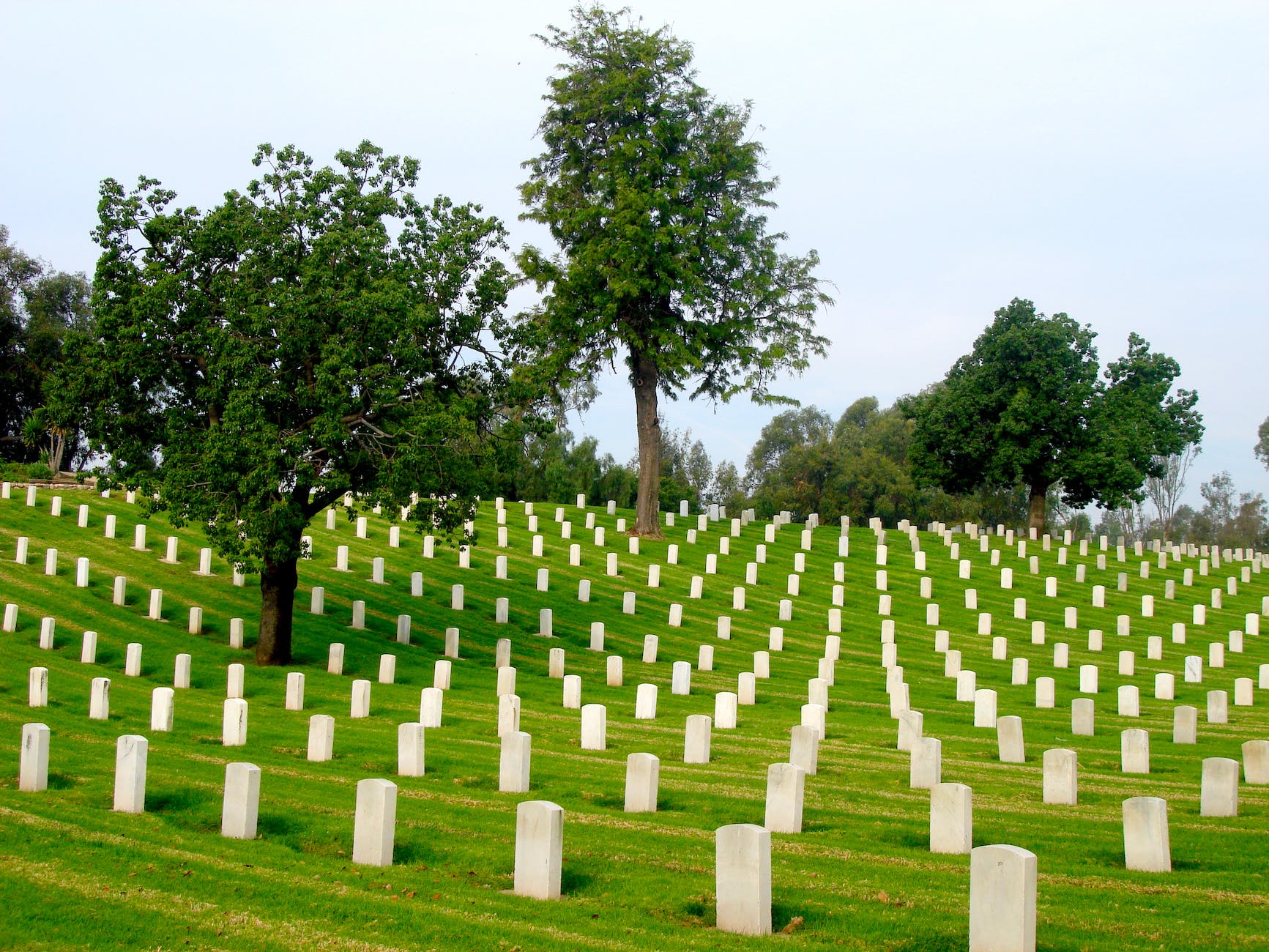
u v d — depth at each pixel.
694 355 50.53
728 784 17.64
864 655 36.28
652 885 12.16
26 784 15.52
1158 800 12.98
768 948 10.34
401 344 28.61
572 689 25.94
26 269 69.56
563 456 83.06
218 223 28.47
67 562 39.16
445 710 24.97
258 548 27.48
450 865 12.98
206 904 11.08
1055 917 11.08
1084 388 64.88
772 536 55.56
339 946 10.22
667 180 50.41
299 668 29.67
